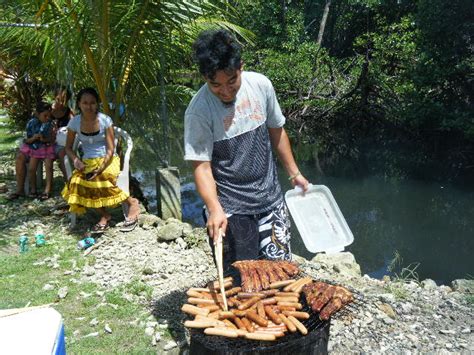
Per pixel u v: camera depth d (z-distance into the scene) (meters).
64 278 4.77
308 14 26.08
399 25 15.85
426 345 3.71
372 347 3.67
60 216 6.46
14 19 6.84
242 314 2.70
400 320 4.06
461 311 4.25
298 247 7.52
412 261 7.20
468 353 3.61
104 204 5.69
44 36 6.97
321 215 3.75
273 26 22.36
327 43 26.39
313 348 2.63
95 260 5.14
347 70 18.48
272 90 3.22
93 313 4.13
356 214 9.46
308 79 17.53
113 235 5.73
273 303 2.82
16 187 7.77
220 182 3.21
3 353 2.06
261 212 3.27
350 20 25.38
